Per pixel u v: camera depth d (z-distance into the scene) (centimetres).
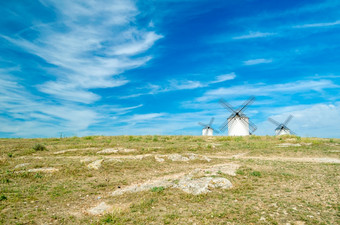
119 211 955
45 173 1585
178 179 1427
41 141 3734
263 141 3841
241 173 1552
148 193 1193
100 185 1366
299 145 3177
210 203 1056
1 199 1083
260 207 998
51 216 931
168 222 860
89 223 873
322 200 1075
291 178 1473
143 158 2180
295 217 893
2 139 4034
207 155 2567
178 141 3812
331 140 3506
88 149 2619
